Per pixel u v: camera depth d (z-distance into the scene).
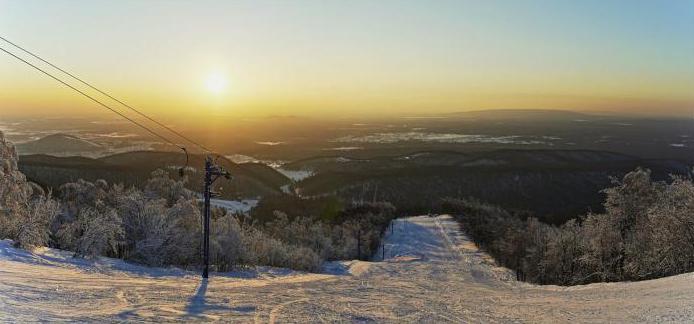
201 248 28.34
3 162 27.31
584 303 16.05
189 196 40.56
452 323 12.78
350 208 113.25
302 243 62.16
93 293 12.74
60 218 32.78
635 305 14.20
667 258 27.36
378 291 21.09
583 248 39.56
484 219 96.94
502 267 58.34
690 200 27.02
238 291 16.91
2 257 17.22
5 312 9.25
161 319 10.48
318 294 18.19
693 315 11.61
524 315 14.15
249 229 42.09
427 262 61.44
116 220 24.88
